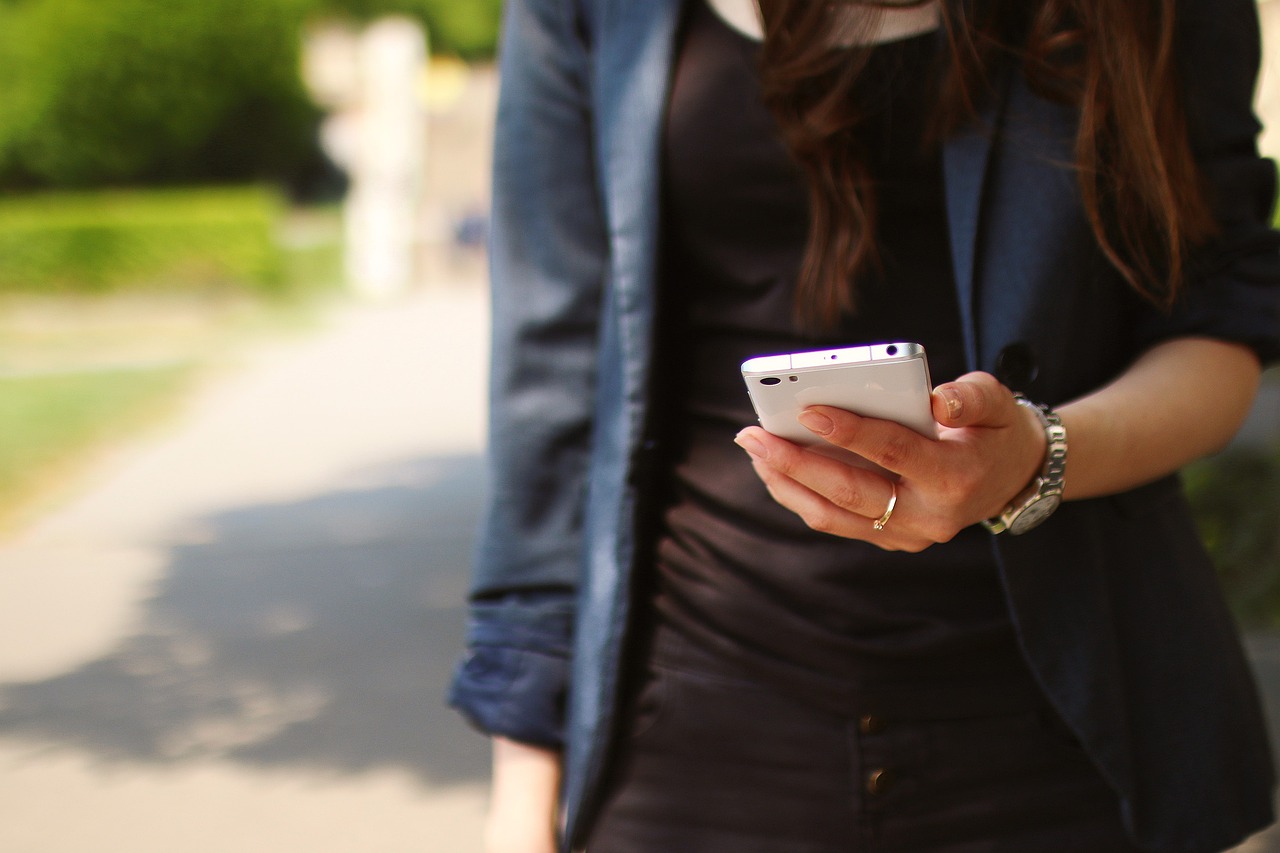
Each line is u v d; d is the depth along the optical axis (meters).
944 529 0.88
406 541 6.39
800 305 1.08
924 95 1.05
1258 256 1.06
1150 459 0.99
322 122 32.34
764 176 1.08
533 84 1.25
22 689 4.54
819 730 1.06
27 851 3.37
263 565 6.02
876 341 1.08
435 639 4.94
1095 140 1.00
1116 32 0.99
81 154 21.47
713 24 1.11
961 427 0.86
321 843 3.38
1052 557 1.02
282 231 25.14
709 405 1.13
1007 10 1.03
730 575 1.10
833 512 0.90
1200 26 1.05
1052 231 1.01
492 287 1.27
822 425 0.83
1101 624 1.03
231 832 3.46
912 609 1.05
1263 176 1.08
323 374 12.64
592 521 1.16
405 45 21.77
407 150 22.05
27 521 6.95
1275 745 3.47
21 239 18.81
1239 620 4.56
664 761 1.12
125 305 19.20
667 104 1.11
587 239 1.23
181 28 21.22
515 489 1.23
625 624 1.12
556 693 1.21
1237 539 4.69
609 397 1.17
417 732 4.06
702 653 1.11
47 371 13.02
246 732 4.11
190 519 6.95
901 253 1.08
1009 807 1.05
